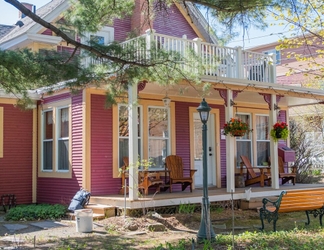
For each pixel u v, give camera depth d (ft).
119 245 23.30
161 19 45.80
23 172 41.04
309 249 20.79
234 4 22.39
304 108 73.00
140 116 39.37
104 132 36.88
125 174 36.35
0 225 30.48
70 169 37.32
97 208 32.24
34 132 41.91
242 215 33.88
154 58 24.02
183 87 35.55
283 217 33.94
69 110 37.91
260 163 48.24
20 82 23.81
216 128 44.68
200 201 34.76
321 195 29.12
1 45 43.62
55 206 35.40
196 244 22.47
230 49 37.68
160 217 30.04
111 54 23.65
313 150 65.10
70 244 23.66
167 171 37.04
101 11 23.44
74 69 23.26
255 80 39.32
